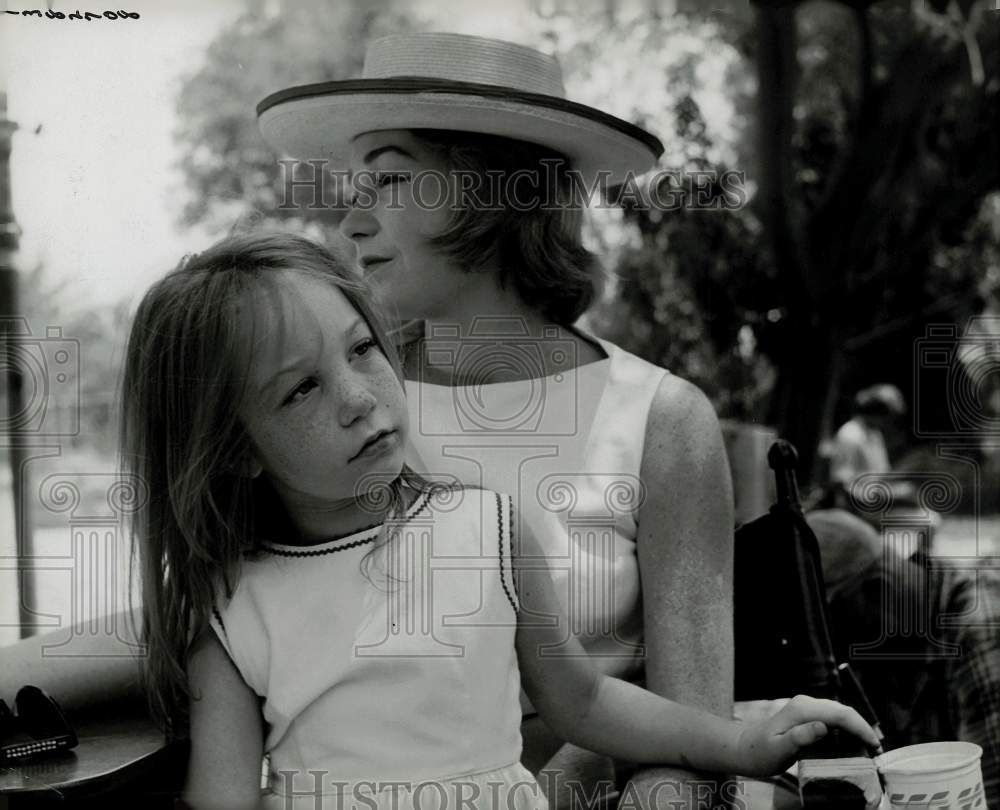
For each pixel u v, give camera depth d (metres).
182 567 1.37
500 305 1.64
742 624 1.62
